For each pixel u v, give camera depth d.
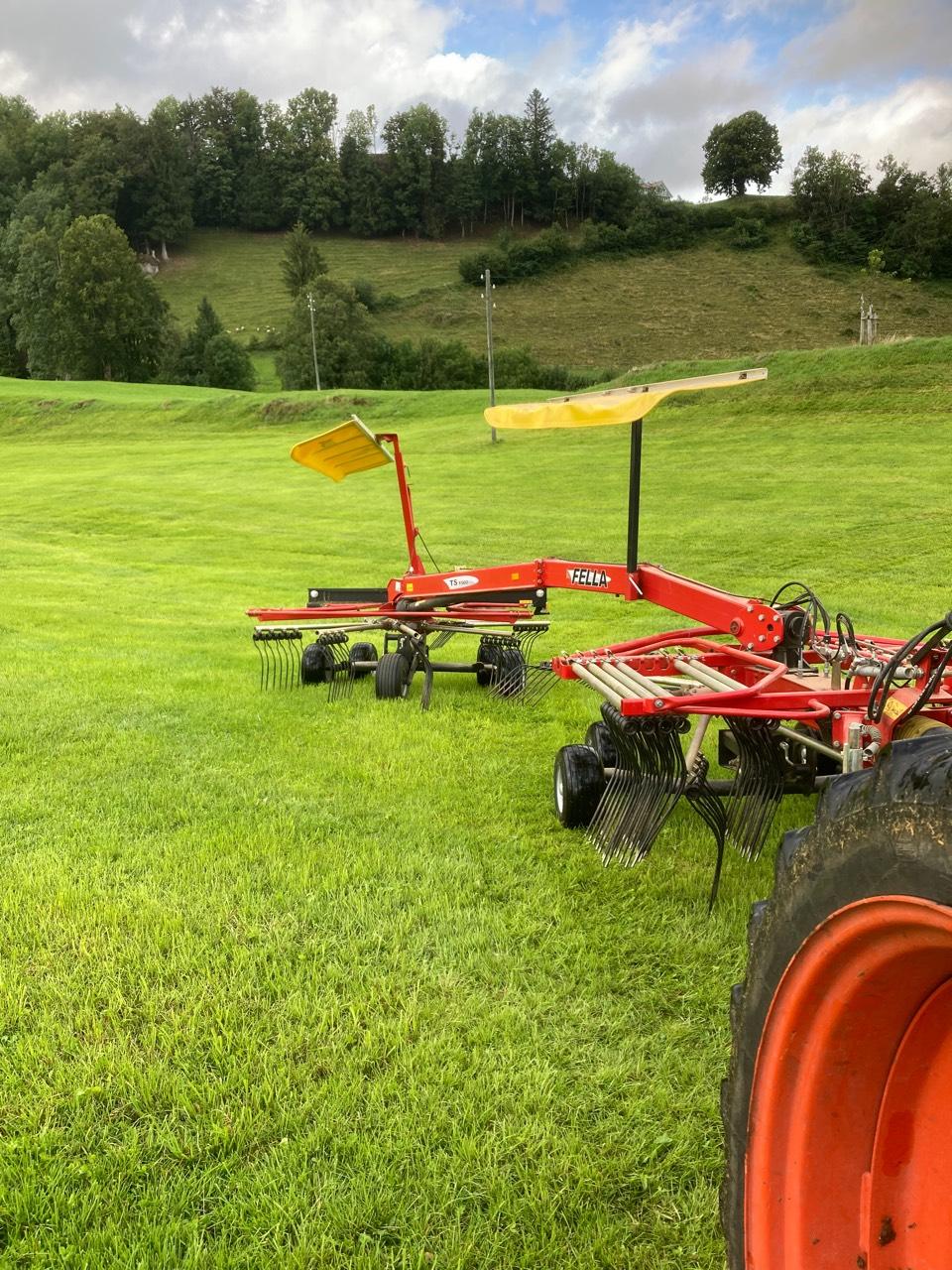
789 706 4.34
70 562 20.55
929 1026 1.81
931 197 144.50
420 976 3.53
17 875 4.34
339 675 8.71
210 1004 3.32
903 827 1.61
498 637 8.37
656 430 40.00
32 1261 2.32
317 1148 2.66
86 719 7.06
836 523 21.22
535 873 4.47
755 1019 1.99
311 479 35.78
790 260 146.00
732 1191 2.04
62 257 104.00
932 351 41.69
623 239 155.50
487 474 34.44
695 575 16.39
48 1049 3.06
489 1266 2.31
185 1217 2.45
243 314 139.12
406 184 174.38
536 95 175.75
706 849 4.80
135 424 60.41
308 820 5.12
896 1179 1.87
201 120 182.12
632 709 4.07
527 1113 2.81
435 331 128.88
